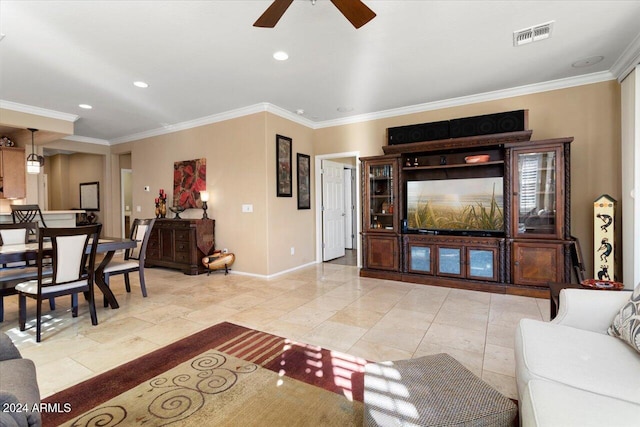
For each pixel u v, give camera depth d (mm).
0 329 2811
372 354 2328
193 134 5531
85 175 7988
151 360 2252
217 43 2898
